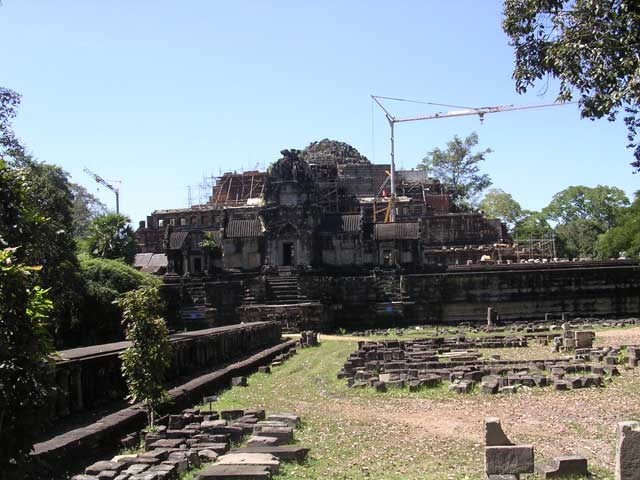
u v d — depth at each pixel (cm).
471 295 7800
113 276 5891
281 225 8312
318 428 2266
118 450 1984
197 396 2888
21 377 1074
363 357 4234
